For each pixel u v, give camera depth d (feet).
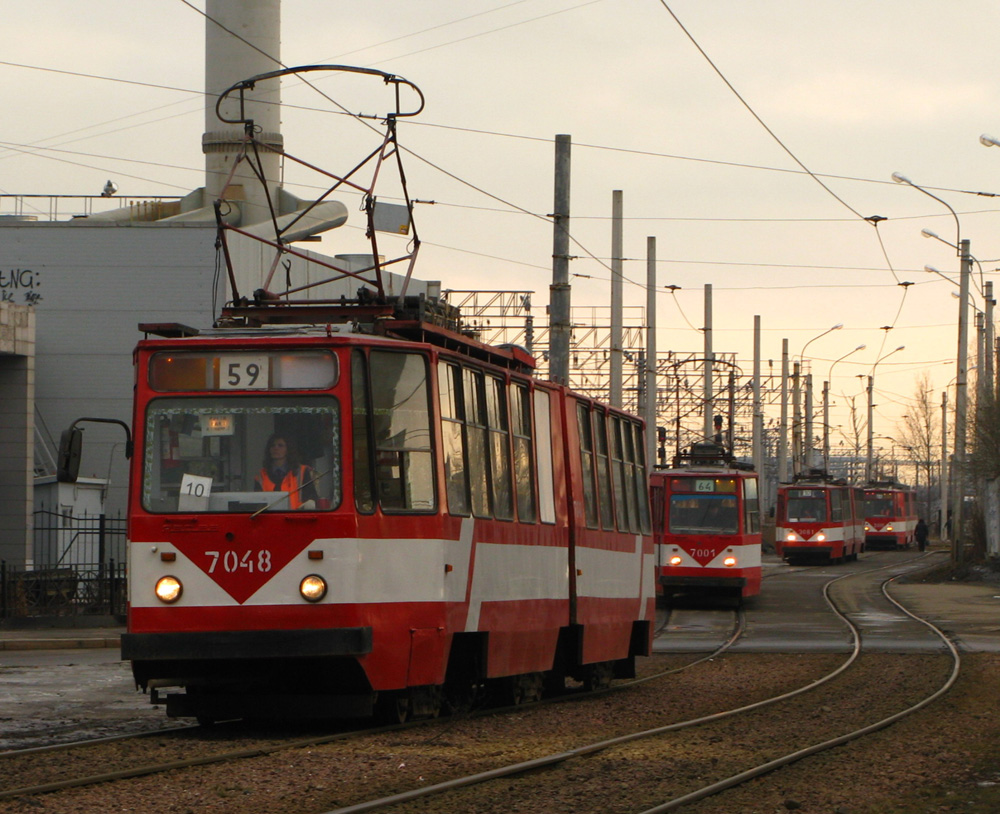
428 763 69.92
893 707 100.58
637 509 131.95
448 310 95.04
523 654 97.66
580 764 71.31
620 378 240.12
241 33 270.87
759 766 71.10
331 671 79.25
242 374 79.25
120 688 112.37
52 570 187.32
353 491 77.56
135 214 276.21
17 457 202.80
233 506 77.51
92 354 240.94
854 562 424.87
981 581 304.30
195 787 61.77
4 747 76.89
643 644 131.54
